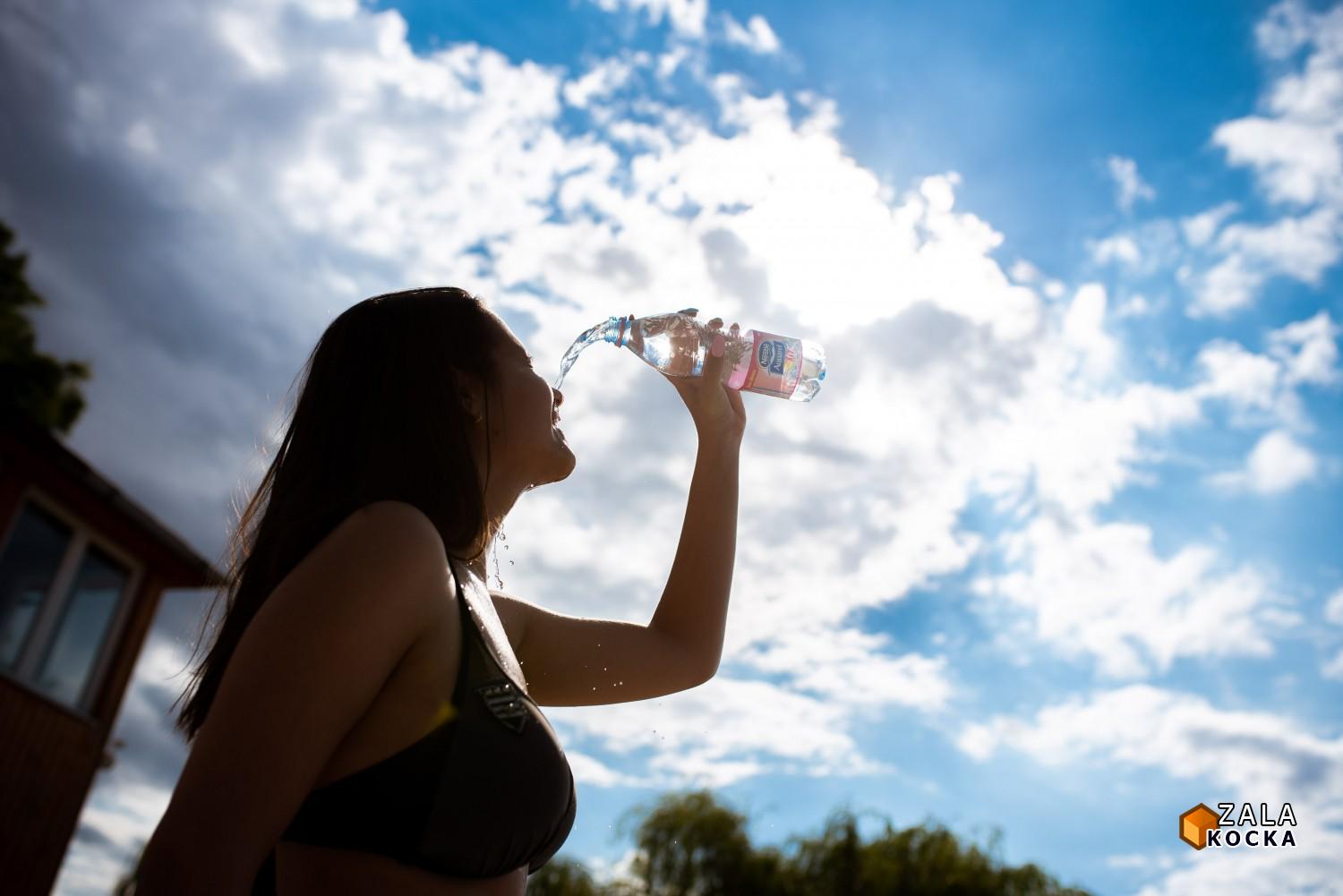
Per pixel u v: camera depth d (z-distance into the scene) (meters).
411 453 1.05
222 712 0.73
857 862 12.42
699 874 12.54
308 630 0.77
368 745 0.83
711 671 1.54
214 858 0.67
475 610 0.97
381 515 0.87
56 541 8.46
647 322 2.23
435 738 0.85
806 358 2.22
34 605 8.32
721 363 1.70
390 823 0.82
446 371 1.11
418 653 0.86
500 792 0.88
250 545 1.12
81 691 8.87
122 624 9.19
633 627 1.51
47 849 8.47
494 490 1.19
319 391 1.09
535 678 1.43
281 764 0.72
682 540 1.61
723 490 1.64
